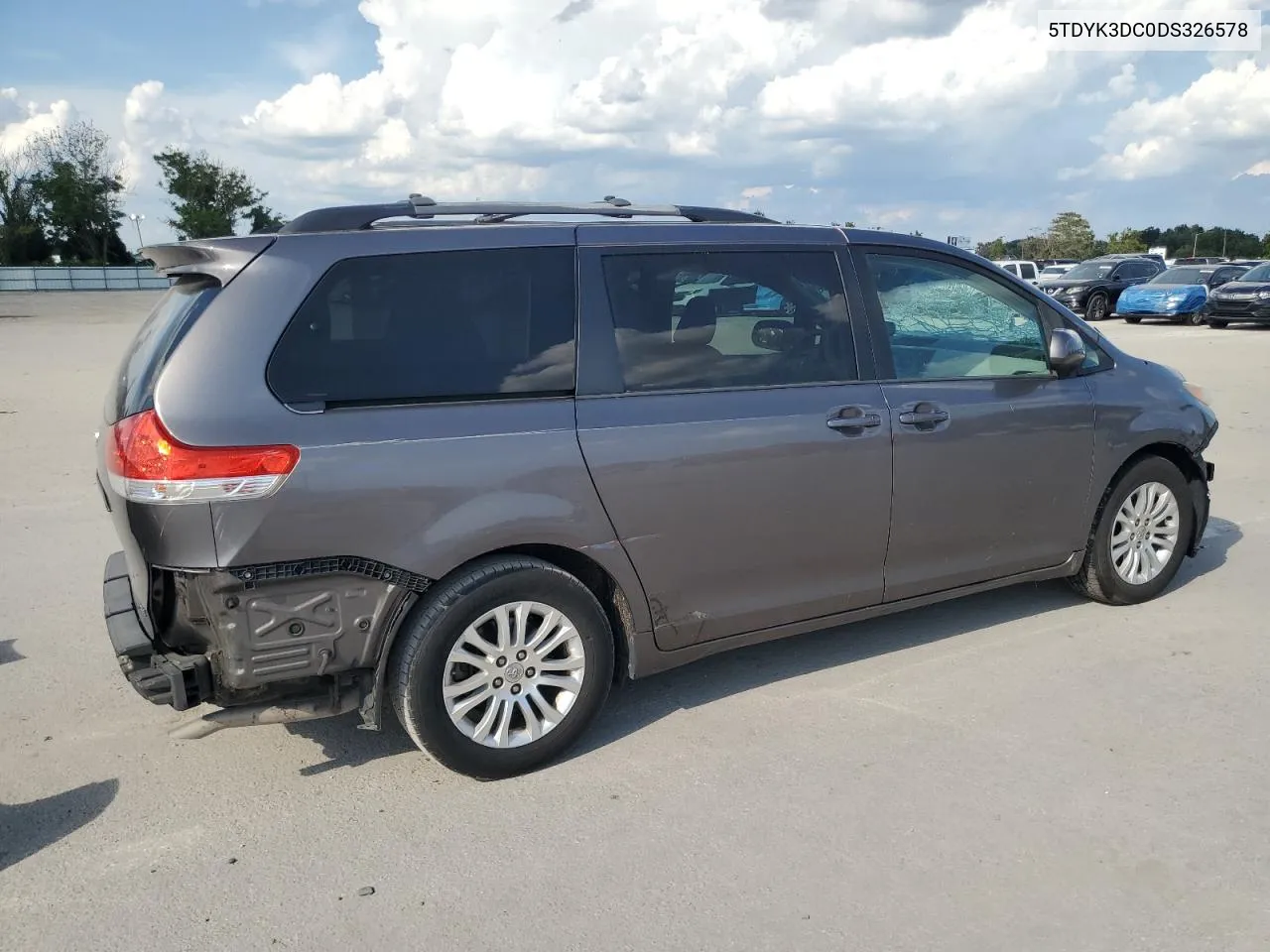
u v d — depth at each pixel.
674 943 2.69
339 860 3.10
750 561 3.96
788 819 3.27
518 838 3.20
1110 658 4.50
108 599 3.71
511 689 3.55
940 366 4.43
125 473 3.12
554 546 3.60
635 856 3.09
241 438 3.10
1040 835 3.14
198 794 3.50
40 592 5.59
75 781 3.58
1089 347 4.95
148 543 3.11
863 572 4.25
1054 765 3.57
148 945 2.72
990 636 4.80
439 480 3.33
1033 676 4.32
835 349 4.15
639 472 3.66
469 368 3.46
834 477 4.05
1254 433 10.00
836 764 3.62
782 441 3.92
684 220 4.05
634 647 3.82
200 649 3.33
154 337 3.45
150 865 3.08
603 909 2.84
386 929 2.77
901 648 4.68
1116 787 3.42
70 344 21.75
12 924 2.81
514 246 3.61
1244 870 2.96
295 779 3.59
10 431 10.62
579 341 3.65
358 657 3.31
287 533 3.14
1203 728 3.83
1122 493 4.95
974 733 3.83
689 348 3.85
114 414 3.43
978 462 4.42
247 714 3.27
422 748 3.49
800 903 2.84
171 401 3.10
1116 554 5.03
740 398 3.89
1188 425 5.11
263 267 3.27
